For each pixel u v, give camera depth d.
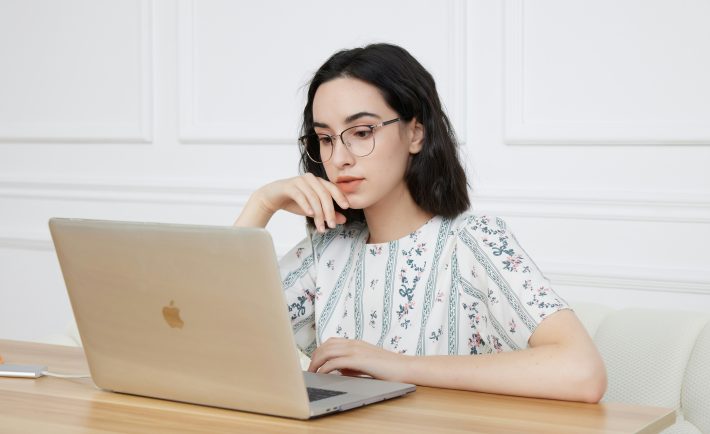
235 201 3.87
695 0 3.08
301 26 3.72
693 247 3.14
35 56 4.27
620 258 3.23
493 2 3.36
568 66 3.26
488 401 1.39
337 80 1.72
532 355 1.46
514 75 3.33
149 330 1.36
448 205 1.82
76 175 4.21
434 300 1.79
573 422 1.27
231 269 1.23
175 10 3.96
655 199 3.16
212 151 3.92
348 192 1.72
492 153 3.40
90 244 1.36
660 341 1.79
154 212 4.04
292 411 1.26
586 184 3.27
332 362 1.54
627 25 3.17
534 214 3.34
